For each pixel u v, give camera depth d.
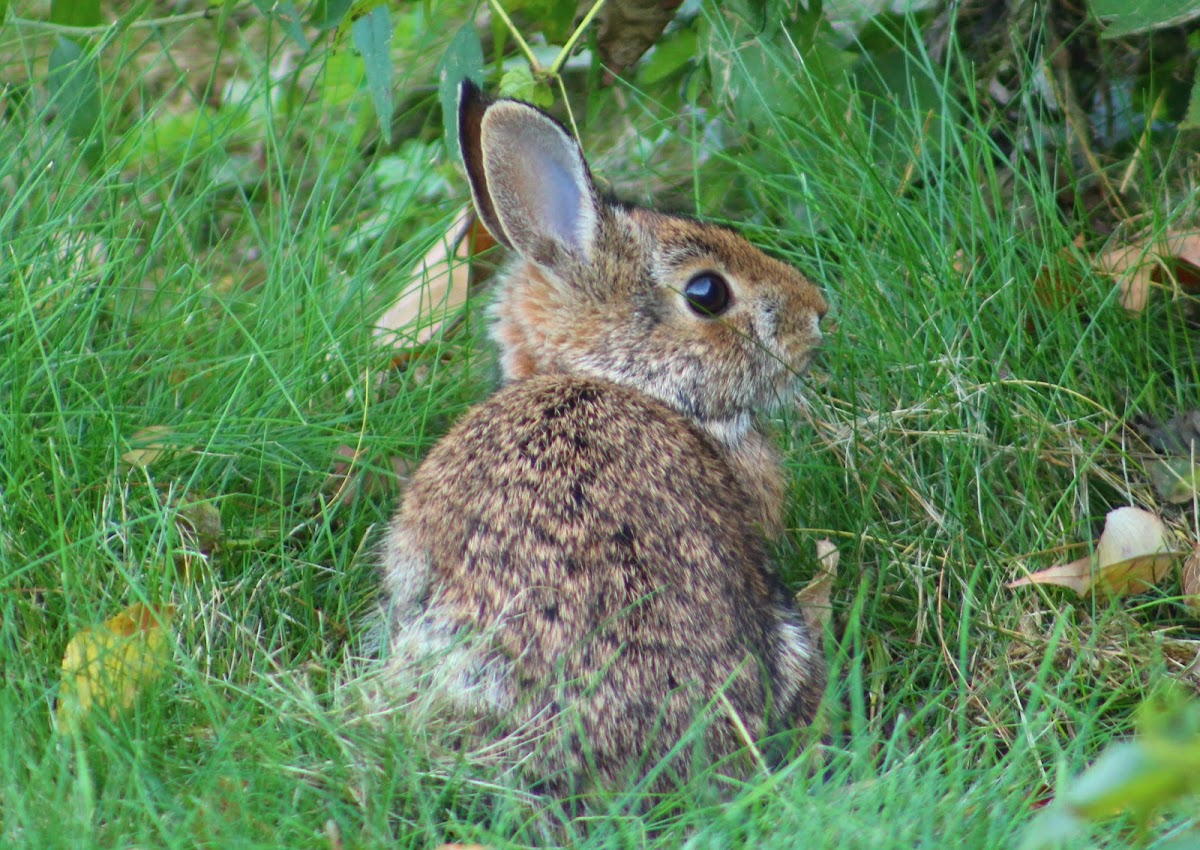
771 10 10.39
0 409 8.32
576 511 6.95
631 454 7.20
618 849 6.19
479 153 8.79
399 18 13.02
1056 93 10.72
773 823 6.09
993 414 9.36
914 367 9.48
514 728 6.73
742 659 6.89
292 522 8.77
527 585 6.82
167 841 5.71
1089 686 7.86
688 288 8.60
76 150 10.16
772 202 10.76
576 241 8.62
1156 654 7.48
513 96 9.90
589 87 11.59
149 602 7.31
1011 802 6.40
